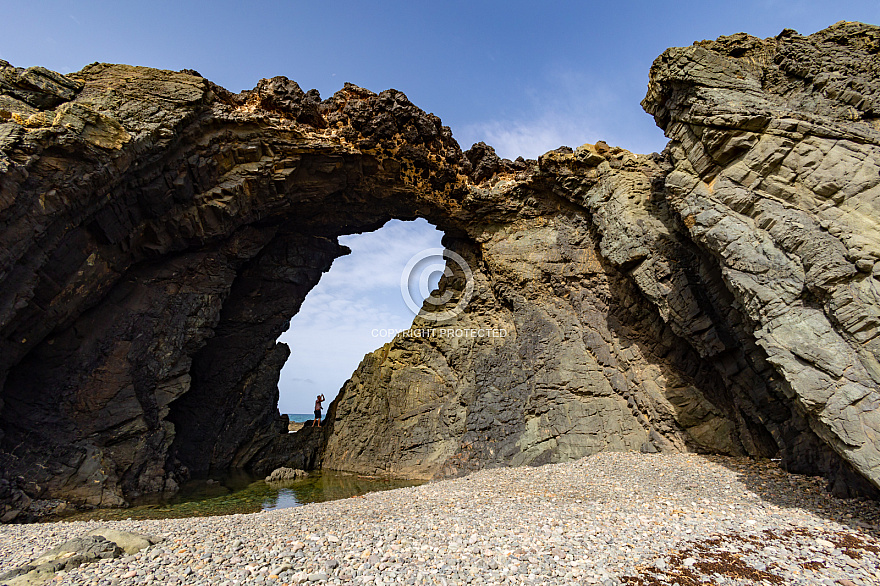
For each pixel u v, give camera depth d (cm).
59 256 1552
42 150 1436
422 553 860
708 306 1664
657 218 1909
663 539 927
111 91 1736
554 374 2030
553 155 2188
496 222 2455
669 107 1525
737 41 1526
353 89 2305
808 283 1084
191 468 2169
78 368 1717
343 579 745
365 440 2359
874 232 1041
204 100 1933
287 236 2558
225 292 2170
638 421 1833
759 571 773
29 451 1522
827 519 1027
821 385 1015
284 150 2077
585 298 2131
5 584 716
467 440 2050
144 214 1833
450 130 2456
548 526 1027
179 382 1958
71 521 1348
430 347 2431
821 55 1355
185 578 739
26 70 1586
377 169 2259
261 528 1050
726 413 1680
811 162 1174
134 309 1905
